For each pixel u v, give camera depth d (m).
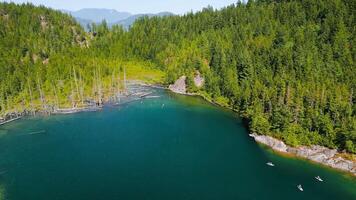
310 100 139.00
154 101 194.38
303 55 176.75
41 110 174.50
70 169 108.25
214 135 141.12
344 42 178.88
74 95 193.38
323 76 161.00
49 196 92.19
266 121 135.25
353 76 156.50
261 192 96.44
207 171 108.94
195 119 162.75
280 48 192.50
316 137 121.50
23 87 190.88
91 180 101.38
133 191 95.69
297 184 101.25
